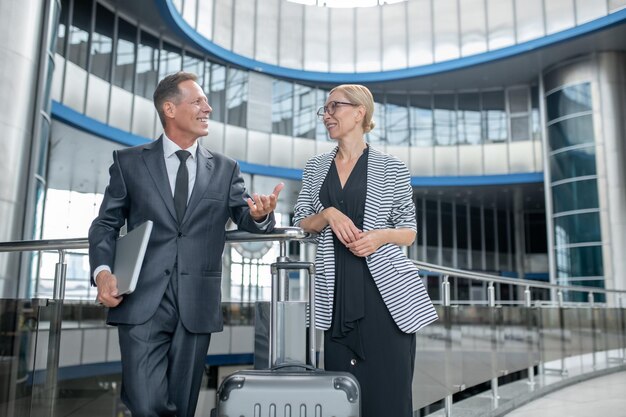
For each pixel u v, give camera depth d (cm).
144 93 1246
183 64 1355
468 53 1495
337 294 189
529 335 515
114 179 186
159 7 1159
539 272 1917
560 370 590
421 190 1692
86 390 368
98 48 1151
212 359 412
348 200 196
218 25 1427
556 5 1372
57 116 1026
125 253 168
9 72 582
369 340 187
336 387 154
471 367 391
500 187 1644
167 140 191
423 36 1552
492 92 1650
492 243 1908
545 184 1461
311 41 1576
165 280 178
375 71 1572
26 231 601
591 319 654
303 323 177
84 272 1180
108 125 1127
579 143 1380
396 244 194
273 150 1505
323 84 1595
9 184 574
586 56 1398
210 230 187
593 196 1342
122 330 178
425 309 188
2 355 235
